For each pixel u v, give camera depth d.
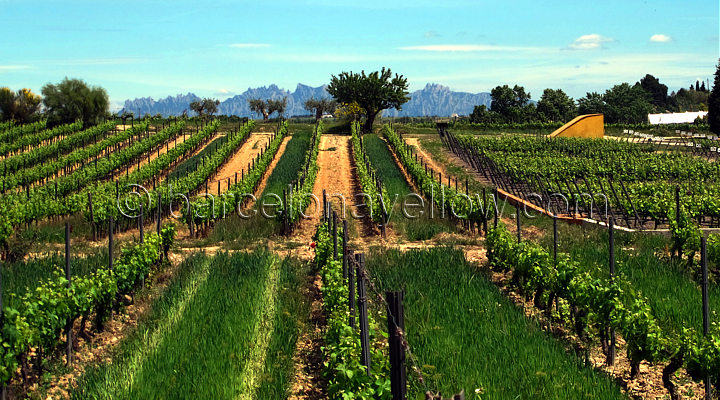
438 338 11.41
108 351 11.84
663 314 12.66
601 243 19.23
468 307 13.30
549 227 22.45
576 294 12.09
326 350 10.88
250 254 18.25
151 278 16.22
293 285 15.20
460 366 10.15
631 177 33.16
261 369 10.36
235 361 10.48
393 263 17.06
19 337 9.96
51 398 10.05
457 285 14.85
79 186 30.98
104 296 12.62
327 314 12.84
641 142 53.72
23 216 22.27
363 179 30.78
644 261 16.59
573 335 12.62
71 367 11.14
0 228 18.31
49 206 23.94
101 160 38.28
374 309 13.10
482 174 36.47
